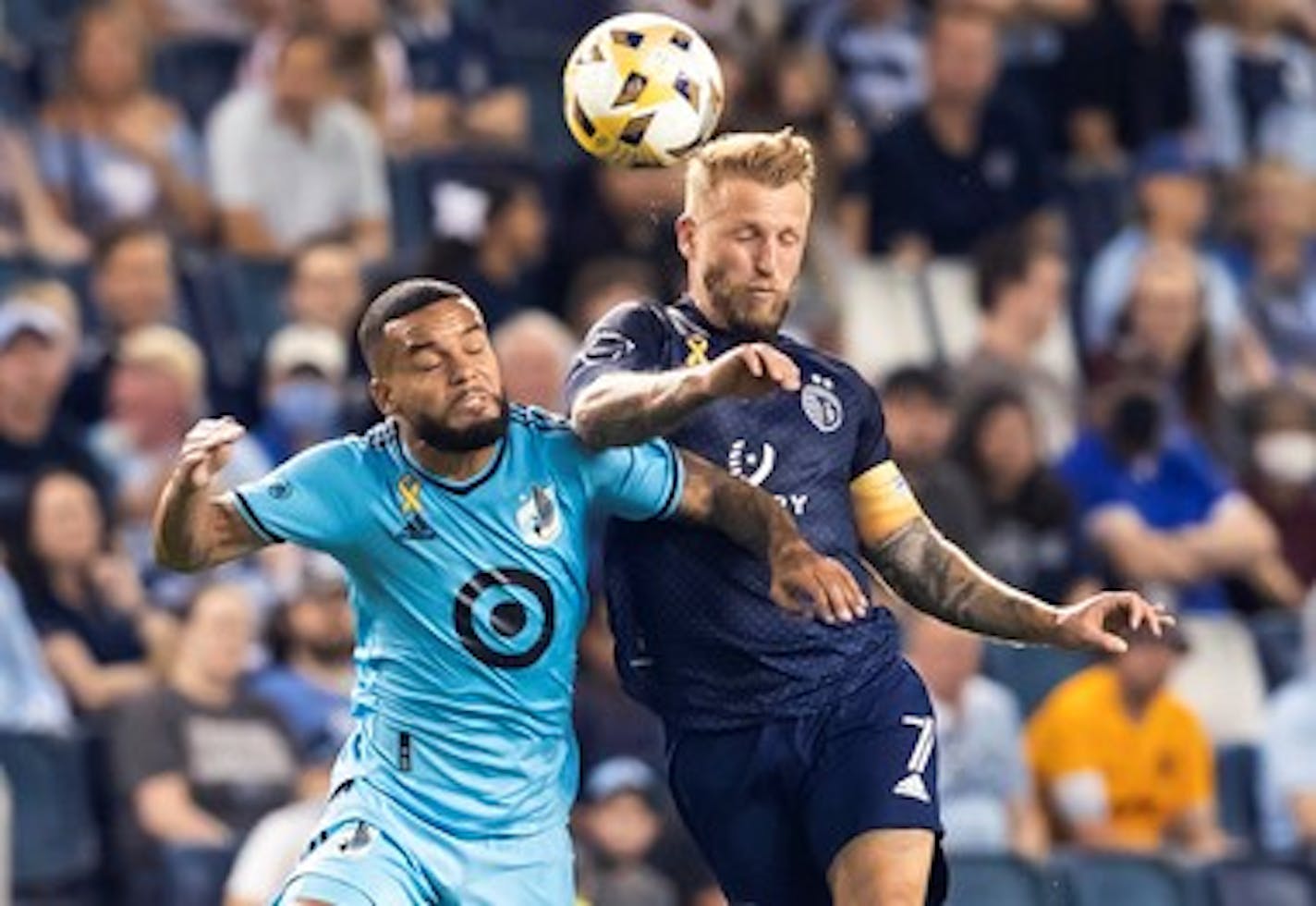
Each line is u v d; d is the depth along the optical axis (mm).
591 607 46969
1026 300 58625
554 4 65250
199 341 53750
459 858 29219
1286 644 55375
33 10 62594
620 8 65062
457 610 29000
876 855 29000
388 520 28953
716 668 29500
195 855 44625
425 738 29219
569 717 29828
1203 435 59719
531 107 64000
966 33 62375
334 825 29391
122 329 52344
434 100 61938
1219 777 53562
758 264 29219
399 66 61656
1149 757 51125
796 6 64750
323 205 57906
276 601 47688
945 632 48906
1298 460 58844
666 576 29453
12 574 46719
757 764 29469
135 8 59844
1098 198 64562
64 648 46531
